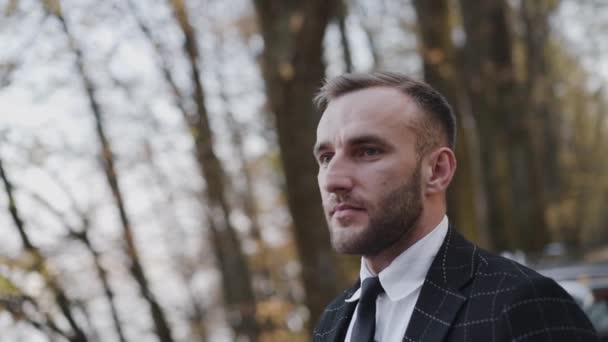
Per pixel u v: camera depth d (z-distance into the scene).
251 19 9.88
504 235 11.08
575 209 17.83
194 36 7.08
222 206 9.43
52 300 5.50
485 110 11.02
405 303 1.84
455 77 9.16
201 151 8.12
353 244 1.80
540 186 11.20
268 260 12.54
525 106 11.33
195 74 7.27
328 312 2.17
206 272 12.05
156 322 6.75
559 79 21.77
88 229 5.77
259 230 12.47
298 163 6.74
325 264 6.77
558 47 20.34
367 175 1.79
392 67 11.29
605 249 4.83
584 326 1.65
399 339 1.80
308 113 6.68
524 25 15.88
